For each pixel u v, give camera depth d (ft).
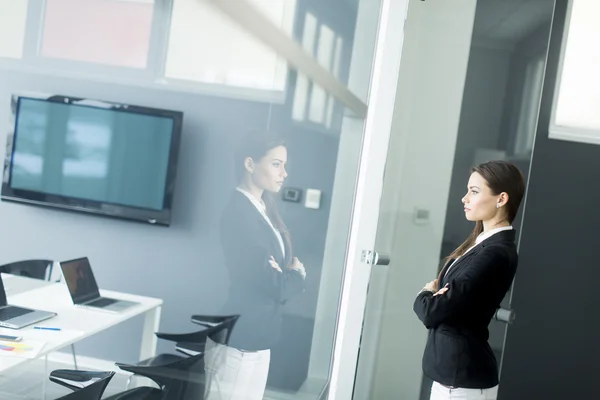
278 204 6.55
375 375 9.91
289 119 6.26
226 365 5.70
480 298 7.06
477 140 11.33
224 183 4.70
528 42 11.46
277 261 6.70
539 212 12.17
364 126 9.70
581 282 12.23
